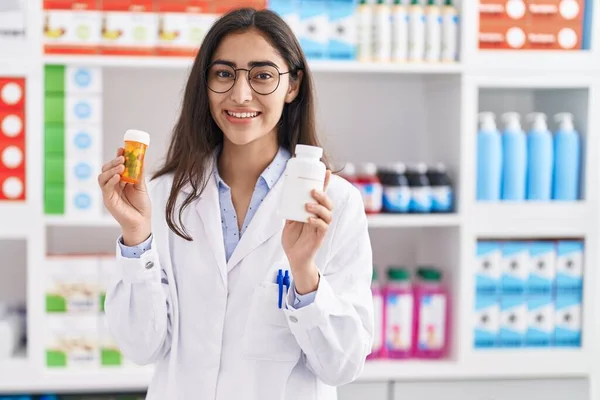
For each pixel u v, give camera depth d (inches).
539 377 104.4
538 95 116.6
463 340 102.3
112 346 99.2
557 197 104.6
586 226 104.0
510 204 102.3
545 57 101.6
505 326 104.2
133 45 96.1
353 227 61.4
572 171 104.3
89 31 95.5
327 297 54.8
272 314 58.4
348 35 99.2
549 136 103.3
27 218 95.9
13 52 93.9
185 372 60.6
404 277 103.8
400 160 116.9
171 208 61.4
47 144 96.3
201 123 62.2
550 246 104.1
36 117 95.0
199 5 96.7
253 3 96.8
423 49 101.4
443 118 107.6
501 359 102.8
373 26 100.7
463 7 99.8
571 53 102.0
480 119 103.7
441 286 105.1
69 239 112.7
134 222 57.2
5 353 98.9
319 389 61.4
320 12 98.4
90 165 96.9
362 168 107.0
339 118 115.3
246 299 60.4
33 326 96.9
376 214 101.3
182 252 61.9
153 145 112.1
